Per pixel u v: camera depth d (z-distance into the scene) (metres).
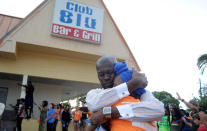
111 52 11.65
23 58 10.98
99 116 1.26
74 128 11.30
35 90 15.35
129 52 12.06
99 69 1.47
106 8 12.02
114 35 11.97
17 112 9.53
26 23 10.40
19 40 10.07
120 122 1.23
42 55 11.37
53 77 11.31
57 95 15.92
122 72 1.40
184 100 5.74
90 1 11.67
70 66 11.80
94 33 11.23
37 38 10.37
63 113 11.06
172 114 7.56
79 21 11.01
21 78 13.57
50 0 11.04
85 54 11.26
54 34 10.49
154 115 1.24
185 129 6.96
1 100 13.88
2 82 14.16
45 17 10.76
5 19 12.59
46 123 9.89
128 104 1.24
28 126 10.10
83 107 11.51
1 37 10.83
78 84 15.20
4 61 10.61
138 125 1.21
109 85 1.45
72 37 10.75
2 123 7.43
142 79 1.31
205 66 22.06
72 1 11.06
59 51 10.99
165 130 8.00
